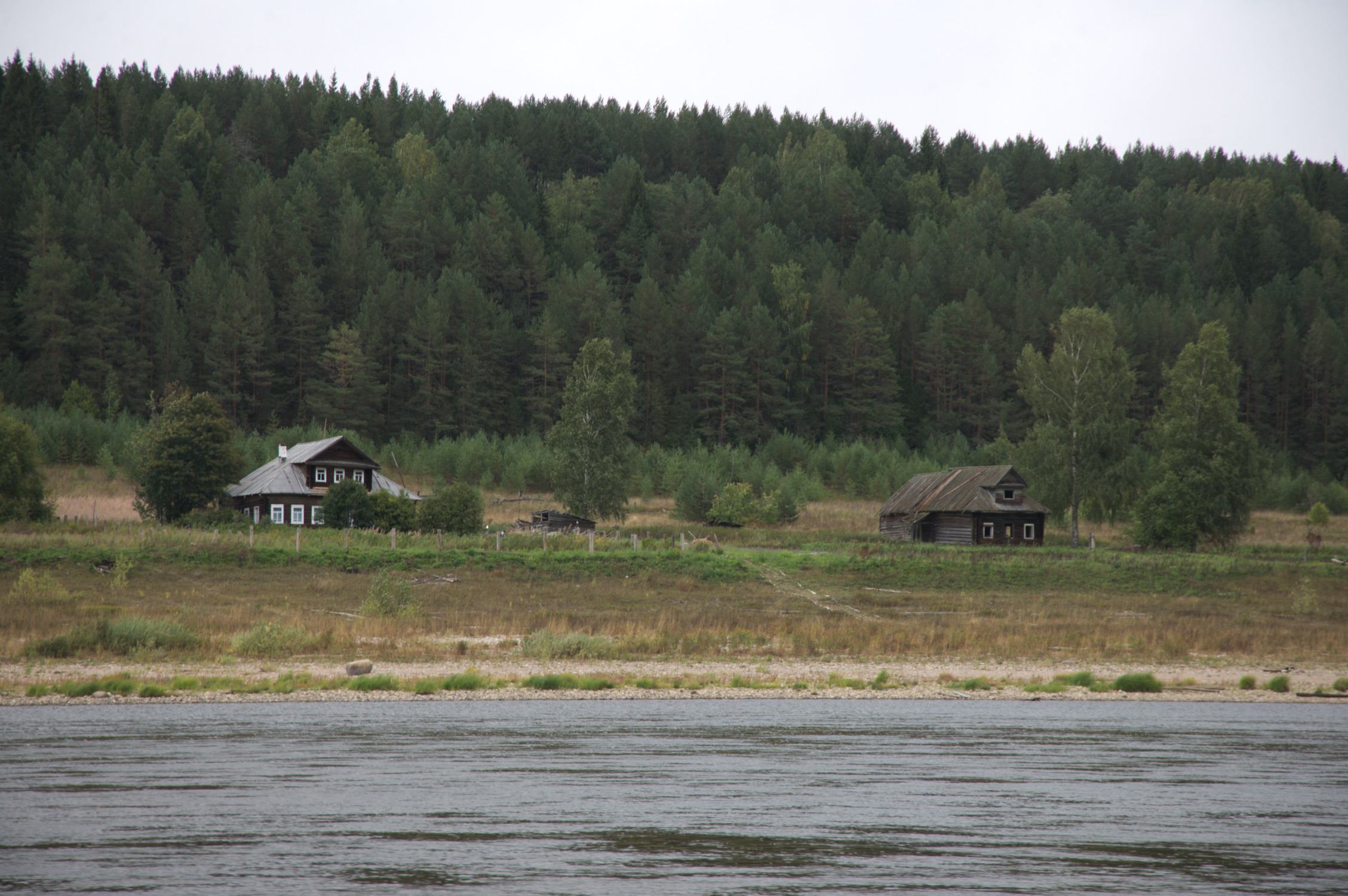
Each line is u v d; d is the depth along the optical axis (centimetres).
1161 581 5431
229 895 1251
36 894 1247
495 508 9612
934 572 5472
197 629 3644
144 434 6800
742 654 3522
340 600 4478
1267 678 3222
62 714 2444
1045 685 2980
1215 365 7038
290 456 7562
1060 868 1383
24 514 6081
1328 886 1323
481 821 1580
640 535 7344
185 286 13500
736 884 1308
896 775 1894
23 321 12912
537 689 2861
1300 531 8975
